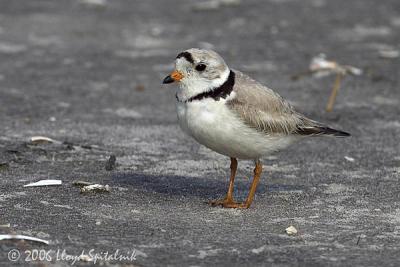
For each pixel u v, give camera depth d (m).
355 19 23.00
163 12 24.09
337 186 11.23
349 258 8.32
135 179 11.29
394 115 15.41
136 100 16.19
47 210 9.66
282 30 22.06
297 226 9.41
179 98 9.71
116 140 13.40
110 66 18.69
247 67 18.56
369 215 9.90
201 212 9.91
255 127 9.66
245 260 8.20
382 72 18.34
